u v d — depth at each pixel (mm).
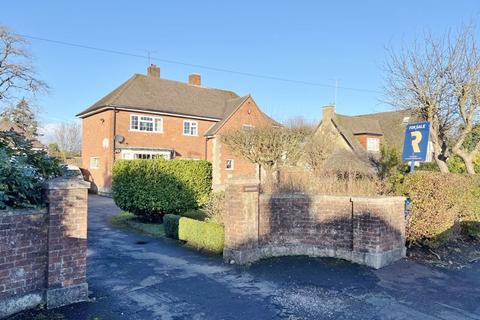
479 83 11828
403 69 13234
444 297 5754
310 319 4859
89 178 27219
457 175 9141
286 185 10797
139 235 10578
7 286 4695
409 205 8516
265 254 7969
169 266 7254
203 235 8703
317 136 20766
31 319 4605
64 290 5152
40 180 5348
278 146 18906
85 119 28328
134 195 12055
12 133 5645
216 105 31094
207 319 4793
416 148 8953
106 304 5215
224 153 27688
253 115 29625
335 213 8008
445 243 9320
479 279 6719
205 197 13094
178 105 28109
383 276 6770
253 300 5492
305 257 8008
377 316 4992
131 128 25266
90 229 11570
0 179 4797
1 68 25641
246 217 7543
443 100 12680
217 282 6301
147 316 4844
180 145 27641
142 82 27906
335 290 5992
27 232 4902
